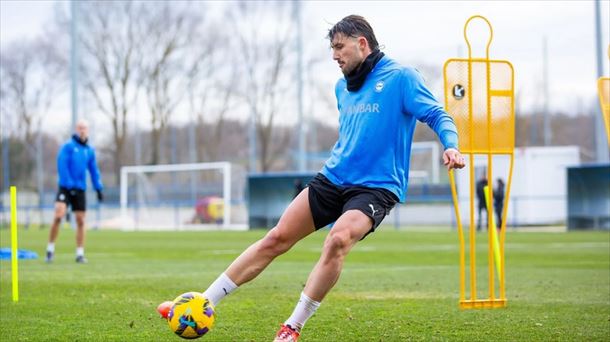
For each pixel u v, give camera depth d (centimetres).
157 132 6028
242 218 4684
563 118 5991
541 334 758
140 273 1451
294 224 633
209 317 617
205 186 4816
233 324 826
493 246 1000
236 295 1070
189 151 6188
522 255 1977
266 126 6166
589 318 857
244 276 630
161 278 1341
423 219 4191
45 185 6056
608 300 1021
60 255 2019
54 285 1216
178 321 616
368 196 612
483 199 3334
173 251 2233
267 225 4116
